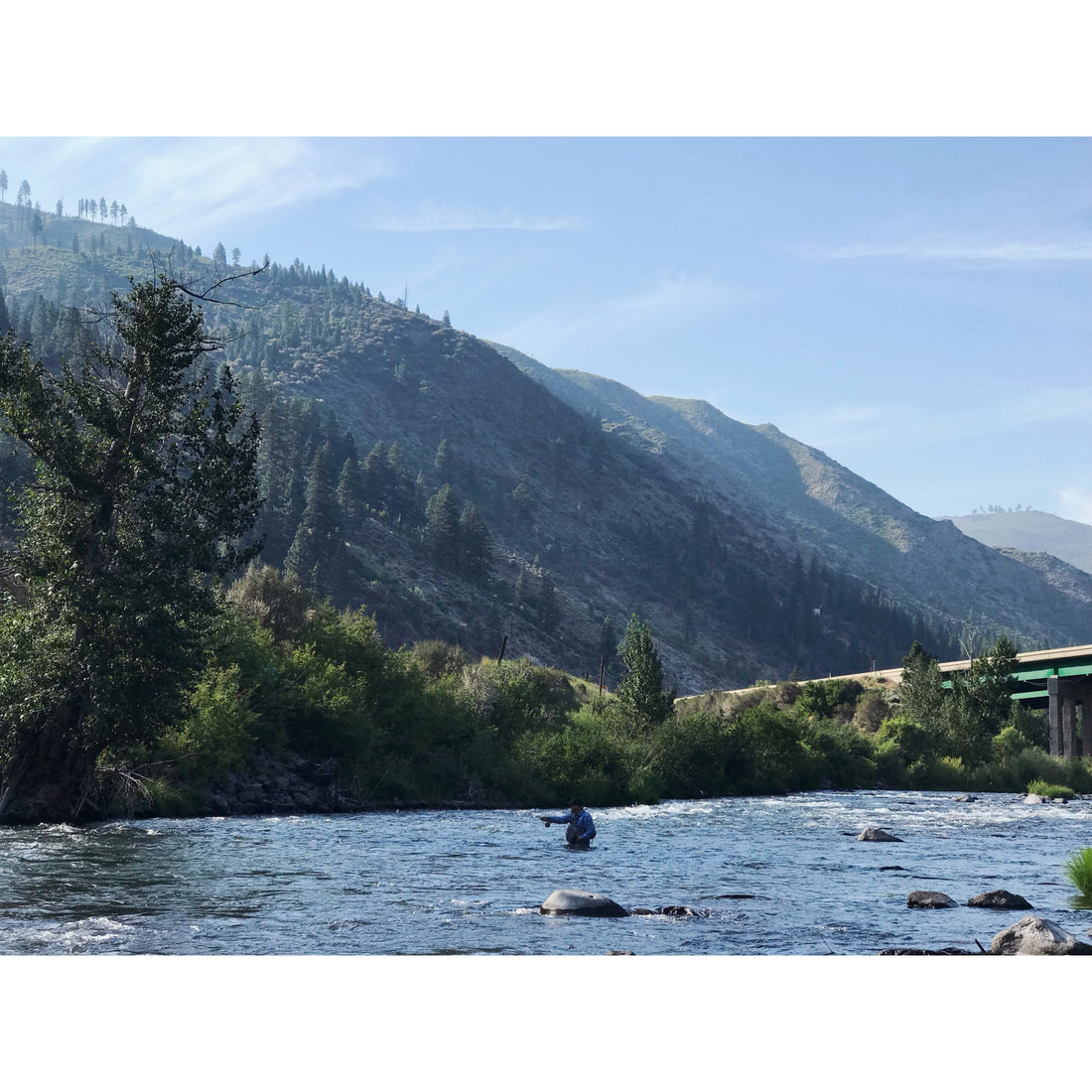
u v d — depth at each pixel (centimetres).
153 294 3016
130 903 1673
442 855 2550
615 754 5428
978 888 2131
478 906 1734
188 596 3000
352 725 4322
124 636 2911
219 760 3650
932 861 2681
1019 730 9088
